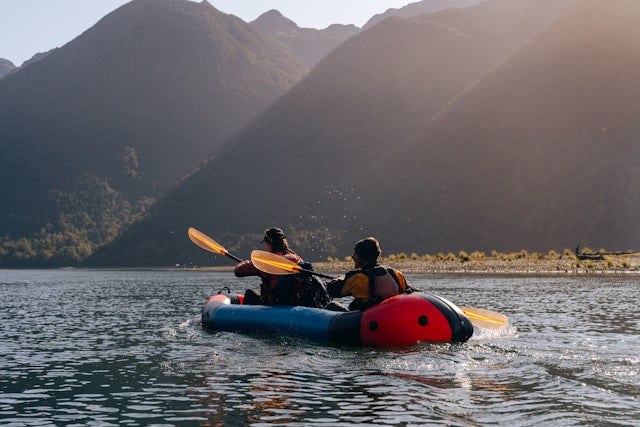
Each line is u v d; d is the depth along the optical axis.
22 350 7.58
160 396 5.02
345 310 7.92
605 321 9.13
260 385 5.28
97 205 192.88
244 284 27.50
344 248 104.38
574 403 4.37
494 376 5.27
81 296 19.94
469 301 13.24
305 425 4.09
